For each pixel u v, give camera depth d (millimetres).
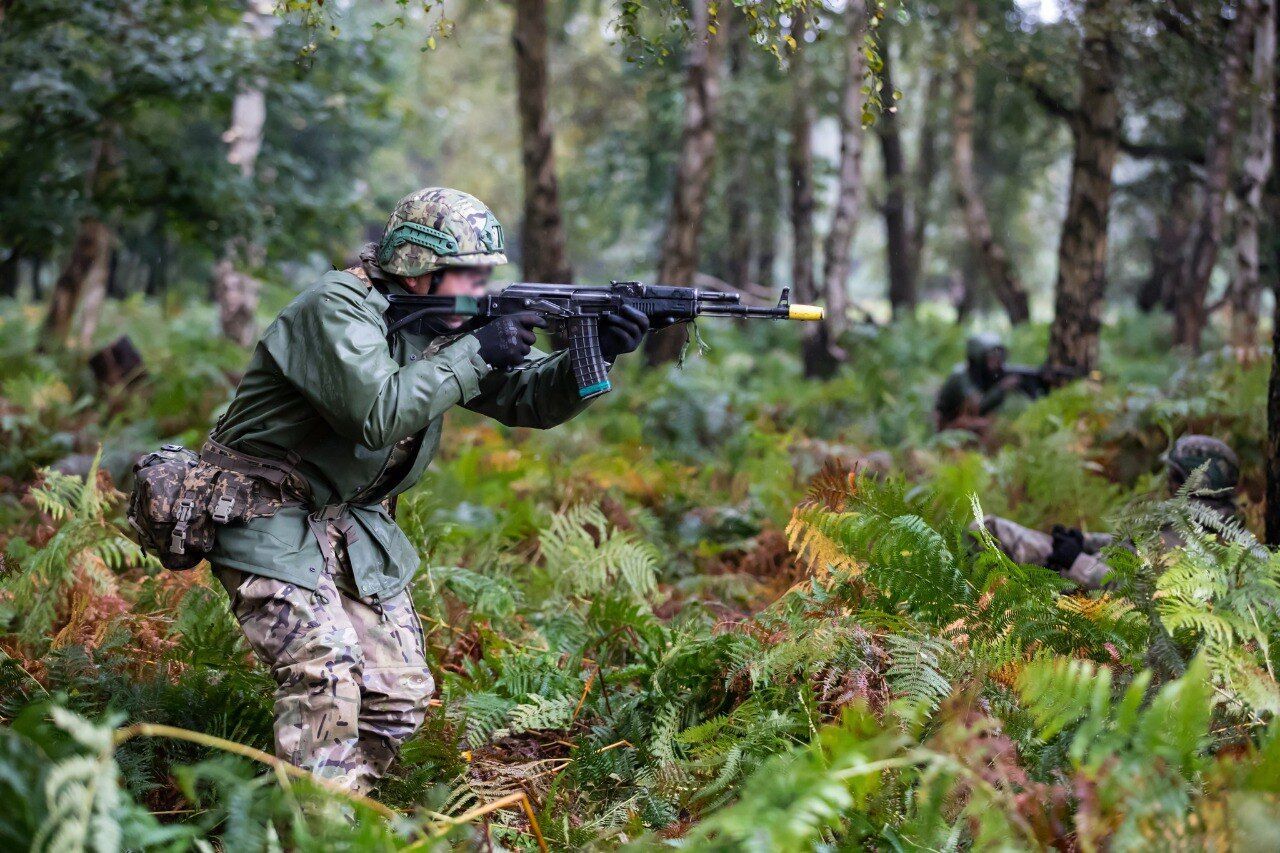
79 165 12023
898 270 22781
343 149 23406
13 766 2184
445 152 36375
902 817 2631
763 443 8906
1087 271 10797
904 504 3412
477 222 3199
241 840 2209
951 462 8039
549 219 12977
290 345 2973
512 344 3104
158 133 12367
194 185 11156
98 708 3309
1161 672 2840
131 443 7555
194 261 26547
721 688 3676
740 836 2170
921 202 22828
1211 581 3104
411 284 3209
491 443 8727
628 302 3357
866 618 3387
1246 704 2803
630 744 3572
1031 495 6566
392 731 3162
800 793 2244
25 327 17125
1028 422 8703
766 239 23969
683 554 6484
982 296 27281
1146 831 2221
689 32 4301
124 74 10008
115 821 2086
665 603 5262
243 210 11227
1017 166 23141
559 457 8539
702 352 3430
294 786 2416
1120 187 19266
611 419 10383
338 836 2348
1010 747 2645
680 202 13352
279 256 11766
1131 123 17781
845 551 3504
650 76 17547
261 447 3078
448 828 2494
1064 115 12453
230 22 10930
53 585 4000
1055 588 3193
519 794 2746
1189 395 7699
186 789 2199
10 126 10742
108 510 4648
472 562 5359
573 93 23094
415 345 3180
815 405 11461
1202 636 3027
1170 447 7105
